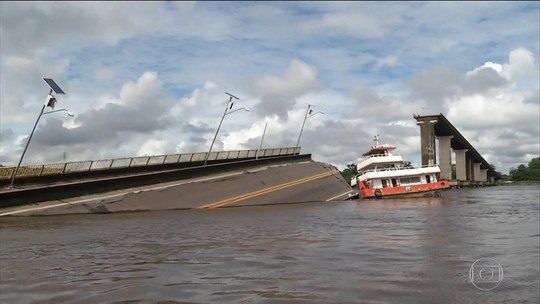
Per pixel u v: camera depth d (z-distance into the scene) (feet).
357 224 102.12
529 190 390.63
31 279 44.70
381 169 229.04
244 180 196.44
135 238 80.12
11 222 117.70
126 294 38.04
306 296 36.19
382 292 37.35
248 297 36.17
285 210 154.61
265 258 55.52
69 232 91.71
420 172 227.81
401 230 87.71
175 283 41.88
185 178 184.44
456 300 34.86
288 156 238.07
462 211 142.00
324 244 68.08
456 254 57.06
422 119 374.43
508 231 85.05
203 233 87.25
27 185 146.30
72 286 41.39
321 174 227.61
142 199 161.48
